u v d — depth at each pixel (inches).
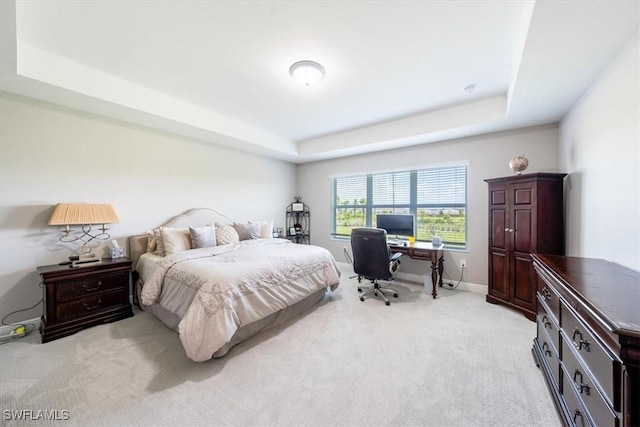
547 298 65.8
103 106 106.1
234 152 179.5
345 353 83.8
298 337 94.3
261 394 65.2
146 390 66.2
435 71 96.7
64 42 80.1
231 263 98.8
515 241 116.0
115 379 70.3
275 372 74.0
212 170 166.1
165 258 108.8
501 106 118.6
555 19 56.6
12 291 97.3
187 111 128.0
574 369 49.5
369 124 158.1
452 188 157.9
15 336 92.9
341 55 86.6
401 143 162.1
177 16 68.8
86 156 115.0
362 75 99.7
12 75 81.5
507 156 136.2
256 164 195.6
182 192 150.9
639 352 32.8
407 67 94.0
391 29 73.9
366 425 56.1
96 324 102.2
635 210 60.8
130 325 103.3
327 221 216.2
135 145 131.0
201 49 83.6
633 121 61.4
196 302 79.9
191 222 149.8
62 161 108.5
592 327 41.3
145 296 98.3
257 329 94.9
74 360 79.0
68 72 90.8
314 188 223.3
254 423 56.6
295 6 65.4
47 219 104.9
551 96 94.8
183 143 151.0
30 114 100.4
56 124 106.7
